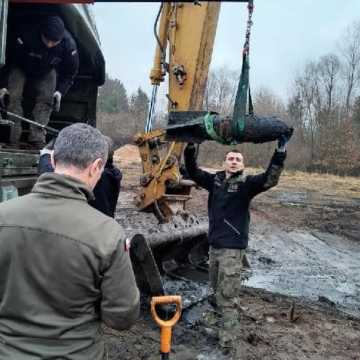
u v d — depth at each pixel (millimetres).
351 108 46812
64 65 5750
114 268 1766
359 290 6910
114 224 1847
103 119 56188
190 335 4391
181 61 6281
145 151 6555
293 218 13484
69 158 1838
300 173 33188
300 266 8180
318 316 5391
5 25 3789
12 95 5301
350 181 28406
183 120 3883
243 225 4164
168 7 6453
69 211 1788
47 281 1729
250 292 6145
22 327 1740
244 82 3375
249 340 4445
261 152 35844
